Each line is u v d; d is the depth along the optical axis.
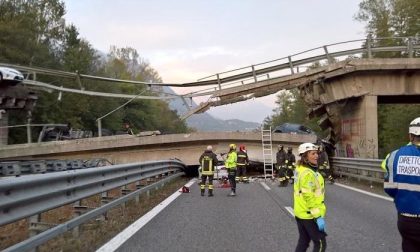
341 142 29.00
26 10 68.06
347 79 25.80
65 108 67.06
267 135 31.83
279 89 28.73
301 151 5.98
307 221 5.88
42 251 7.10
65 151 32.09
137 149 32.84
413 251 4.51
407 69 24.84
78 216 8.13
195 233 9.23
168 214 11.77
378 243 8.30
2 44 56.22
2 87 21.14
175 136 32.28
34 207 6.39
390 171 4.60
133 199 13.91
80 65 77.38
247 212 12.27
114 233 9.15
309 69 27.45
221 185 21.27
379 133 61.78
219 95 29.19
